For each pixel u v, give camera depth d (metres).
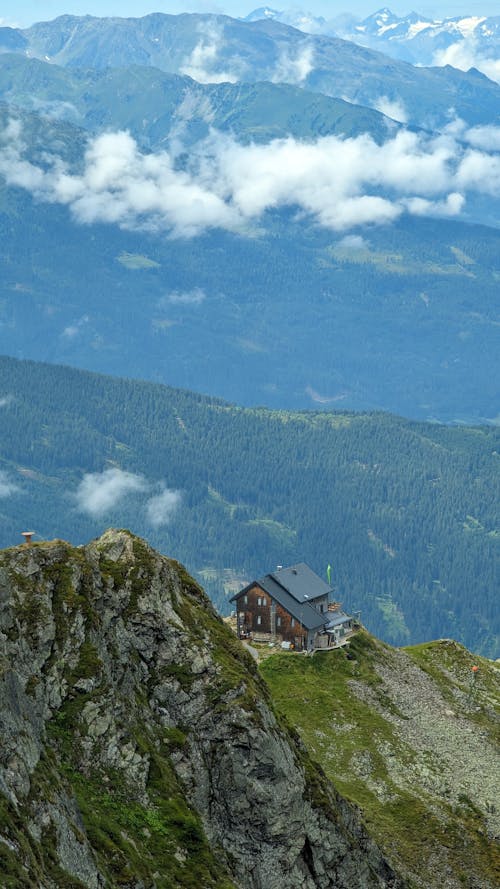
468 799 174.62
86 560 122.06
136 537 132.75
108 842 97.69
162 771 110.81
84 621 112.88
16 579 111.69
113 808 103.31
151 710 117.62
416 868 155.38
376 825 161.12
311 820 121.81
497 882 156.75
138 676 119.31
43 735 101.44
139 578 126.75
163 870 102.12
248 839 115.25
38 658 107.06
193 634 126.19
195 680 121.06
